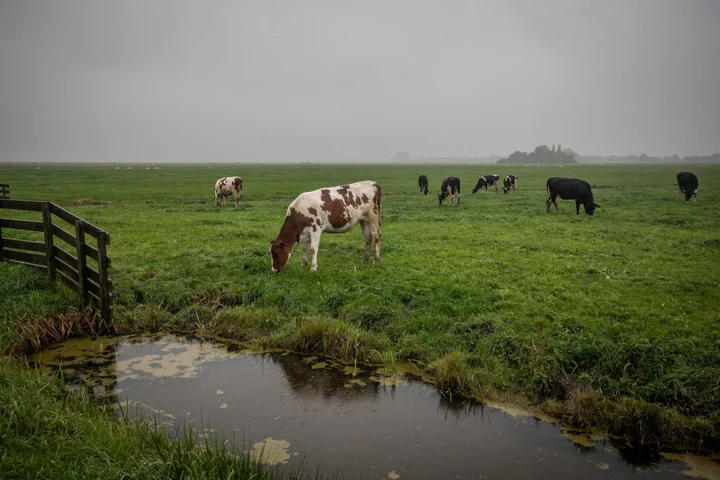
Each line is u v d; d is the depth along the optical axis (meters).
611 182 59.69
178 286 11.08
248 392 7.16
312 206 12.22
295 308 9.98
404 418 6.53
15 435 4.97
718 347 7.70
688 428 6.16
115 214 24.31
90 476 4.53
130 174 80.94
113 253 14.23
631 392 6.82
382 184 58.88
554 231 19.25
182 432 5.98
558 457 5.75
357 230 19.52
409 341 8.59
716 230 19.69
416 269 12.67
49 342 8.73
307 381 7.57
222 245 15.88
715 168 128.00
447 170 115.94
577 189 25.72
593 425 6.43
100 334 9.16
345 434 6.08
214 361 8.24
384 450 5.74
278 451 5.66
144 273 11.91
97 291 9.25
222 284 11.36
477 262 13.32
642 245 16.11
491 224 21.44
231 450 5.60
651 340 7.93
